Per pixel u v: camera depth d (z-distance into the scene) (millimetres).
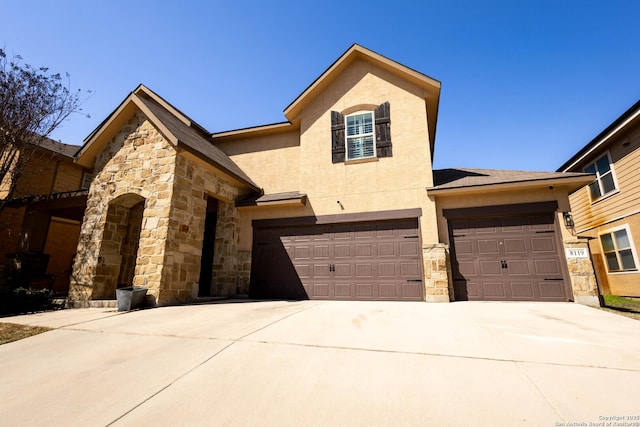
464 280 8500
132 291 6730
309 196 10344
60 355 3873
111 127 9234
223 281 9867
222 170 9359
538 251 8180
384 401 2545
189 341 4227
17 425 2354
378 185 9781
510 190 8586
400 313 6172
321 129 10969
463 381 2885
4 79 8750
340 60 10898
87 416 2451
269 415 2373
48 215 11555
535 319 5520
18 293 7230
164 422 2324
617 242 12125
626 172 11492
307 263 9812
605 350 3705
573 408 2400
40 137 10328
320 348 3850
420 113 10055
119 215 9062
